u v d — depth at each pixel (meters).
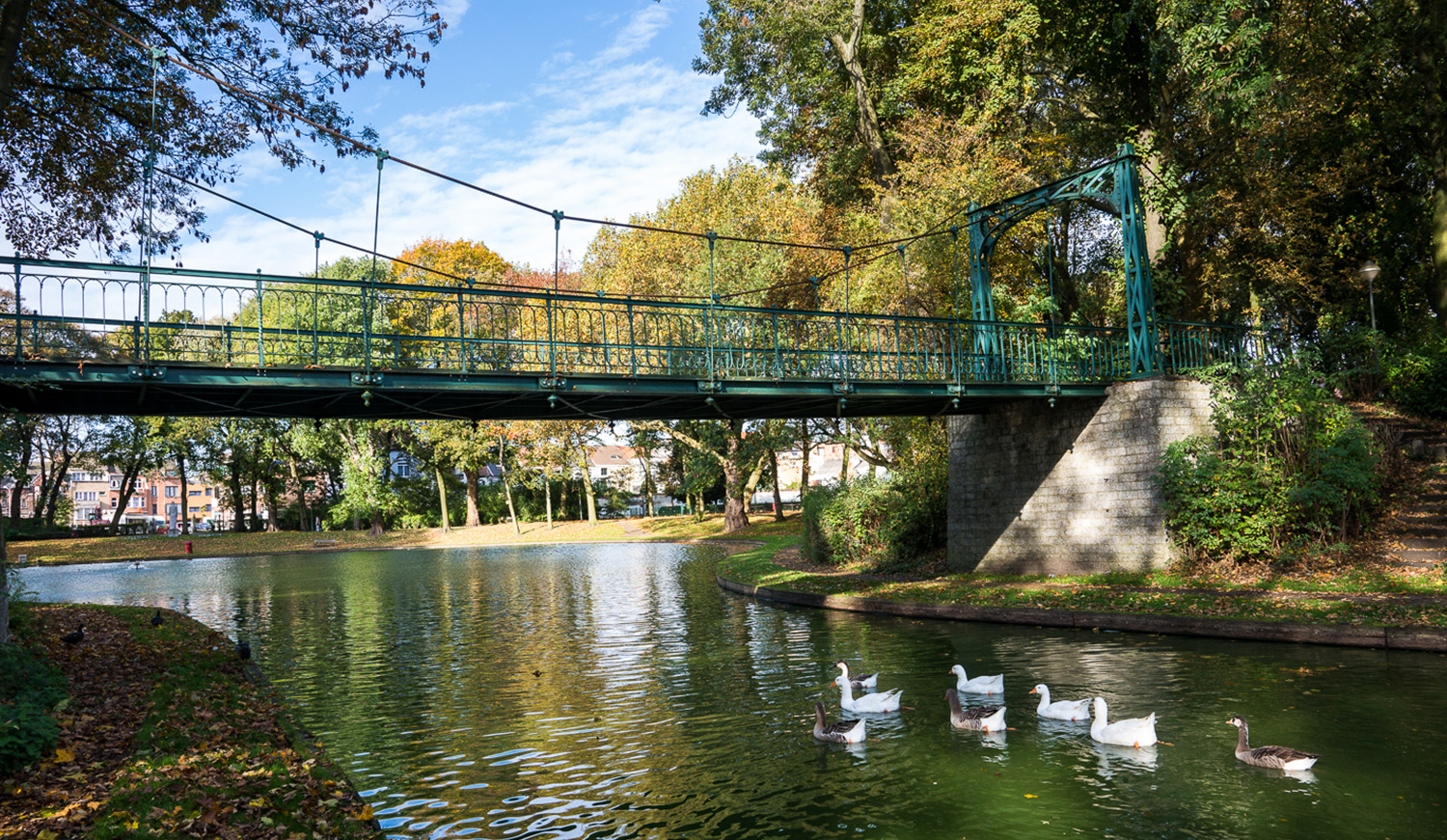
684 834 7.12
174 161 17.17
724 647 16.23
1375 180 29.39
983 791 7.94
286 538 67.50
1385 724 9.34
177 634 16.92
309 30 15.74
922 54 30.64
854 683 12.16
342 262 61.44
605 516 88.88
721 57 35.91
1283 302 32.38
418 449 71.06
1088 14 27.92
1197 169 29.78
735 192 41.69
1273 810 7.21
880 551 28.03
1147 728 9.04
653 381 17.09
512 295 16.41
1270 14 23.25
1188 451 19.61
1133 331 21.34
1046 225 28.95
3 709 7.79
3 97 11.19
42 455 75.19
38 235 17.47
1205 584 18.30
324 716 11.71
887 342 24.83
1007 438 23.72
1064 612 16.86
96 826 5.84
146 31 15.61
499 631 19.78
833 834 7.02
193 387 14.02
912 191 28.89
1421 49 25.11
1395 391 24.92
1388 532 18.52
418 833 7.27
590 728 10.66
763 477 71.19
